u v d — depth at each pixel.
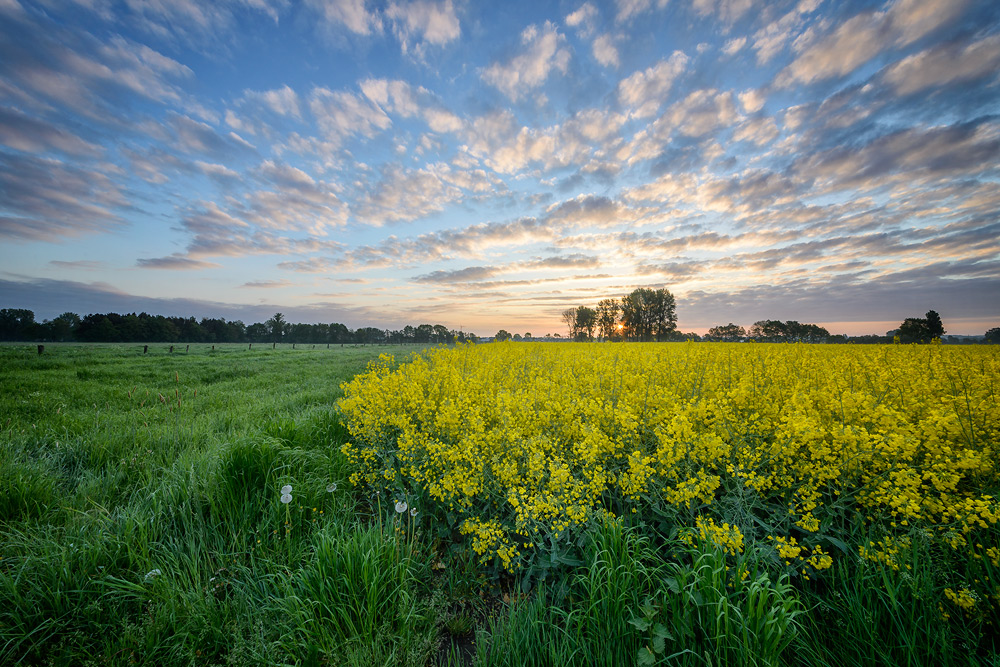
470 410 4.77
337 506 3.79
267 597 2.72
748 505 2.92
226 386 10.92
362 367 16.95
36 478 3.79
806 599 2.57
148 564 2.84
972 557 2.39
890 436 2.86
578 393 6.19
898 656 2.24
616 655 2.24
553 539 2.81
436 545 3.51
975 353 9.34
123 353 24.81
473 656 2.50
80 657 2.27
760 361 7.80
